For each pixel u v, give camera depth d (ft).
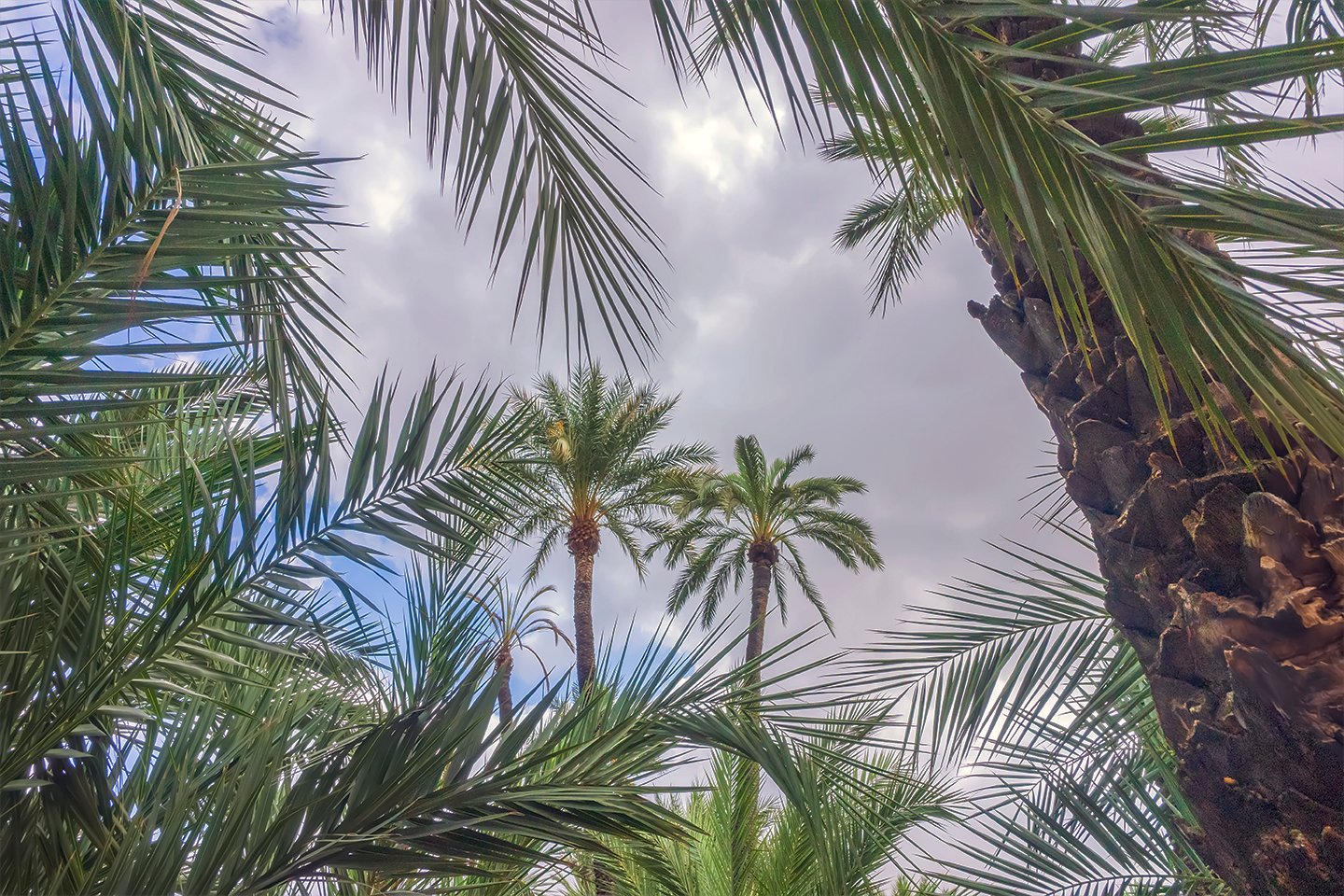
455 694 6.11
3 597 5.03
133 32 6.77
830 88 4.39
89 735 5.22
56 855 5.05
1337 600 4.97
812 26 4.29
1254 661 5.02
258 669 6.66
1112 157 4.07
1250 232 4.04
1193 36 7.82
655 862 8.07
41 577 5.32
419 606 8.39
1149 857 8.41
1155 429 6.17
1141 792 8.84
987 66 4.15
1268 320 4.17
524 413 6.81
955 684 9.04
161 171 4.19
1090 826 8.69
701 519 73.46
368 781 5.50
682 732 6.90
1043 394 7.26
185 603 5.26
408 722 5.90
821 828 6.98
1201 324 4.40
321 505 5.80
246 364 7.73
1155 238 4.27
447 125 6.40
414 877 5.80
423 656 8.16
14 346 3.79
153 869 4.56
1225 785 5.21
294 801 5.32
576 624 59.16
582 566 60.54
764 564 71.67
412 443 6.10
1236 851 5.21
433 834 5.48
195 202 4.26
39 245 3.75
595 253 7.30
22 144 3.75
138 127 4.17
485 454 6.44
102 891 4.51
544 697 6.25
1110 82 3.92
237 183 4.35
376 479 5.98
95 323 3.91
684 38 5.18
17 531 4.25
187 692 5.20
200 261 4.22
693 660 7.41
